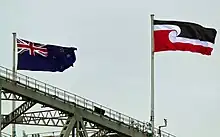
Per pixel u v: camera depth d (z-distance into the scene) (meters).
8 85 83.81
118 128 91.00
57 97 87.50
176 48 81.50
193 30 81.00
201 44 80.81
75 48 91.31
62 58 90.50
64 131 88.12
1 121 85.44
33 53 88.69
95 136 93.88
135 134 90.19
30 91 85.50
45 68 89.50
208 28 81.06
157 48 82.31
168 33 81.94
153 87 84.81
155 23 82.50
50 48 89.81
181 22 81.56
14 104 95.31
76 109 88.69
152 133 87.44
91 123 90.69
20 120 90.69
